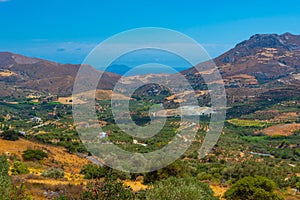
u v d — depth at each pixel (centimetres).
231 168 3903
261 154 8694
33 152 5084
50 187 2317
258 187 2552
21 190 1775
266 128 13162
